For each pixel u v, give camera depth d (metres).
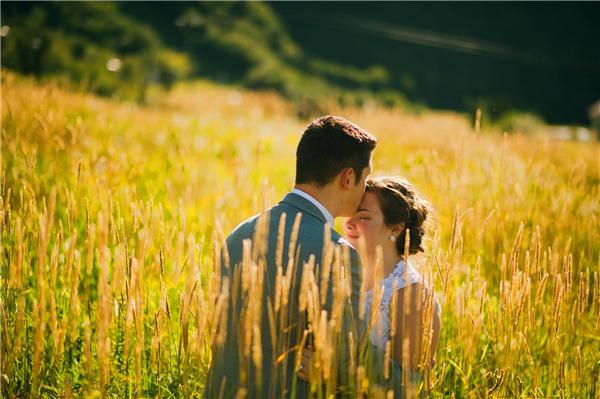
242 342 2.43
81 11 80.19
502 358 2.99
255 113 16.95
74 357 3.05
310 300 2.24
